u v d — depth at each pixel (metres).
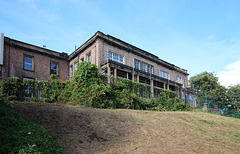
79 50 19.80
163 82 21.84
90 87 11.52
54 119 6.58
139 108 14.01
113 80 13.88
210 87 34.56
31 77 17.86
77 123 6.69
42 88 13.16
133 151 5.29
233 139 9.02
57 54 20.77
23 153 3.82
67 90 13.01
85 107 9.78
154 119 9.52
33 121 5.98
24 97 12.19
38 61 18.78
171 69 27.23
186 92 27.73
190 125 9.98
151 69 23.38
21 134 4.61
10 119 5.18
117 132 6.68
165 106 16.95
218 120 12.63
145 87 16.34
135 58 21.08
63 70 21.00
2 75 15.77
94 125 6.88
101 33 17.83
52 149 4.40
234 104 32.69
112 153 4.96
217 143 7.86
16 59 17.06
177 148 6.19
